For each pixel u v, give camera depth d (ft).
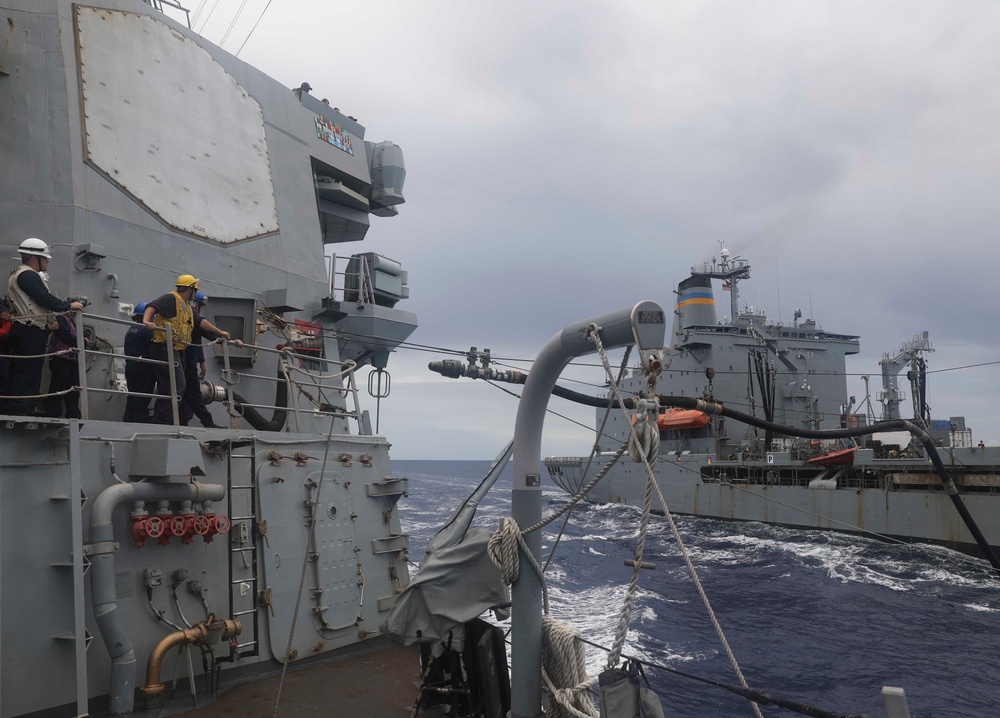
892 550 94.84
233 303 25.68
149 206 23.98
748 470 128.77
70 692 15.67
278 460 21.24
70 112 22.41
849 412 132.36
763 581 77.87
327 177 36.76
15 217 21.25
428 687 17.94
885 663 49.37
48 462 16.03
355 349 36.60
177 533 17.75
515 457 13.65
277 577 20.61
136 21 25.49
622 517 141.69
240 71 30.30
